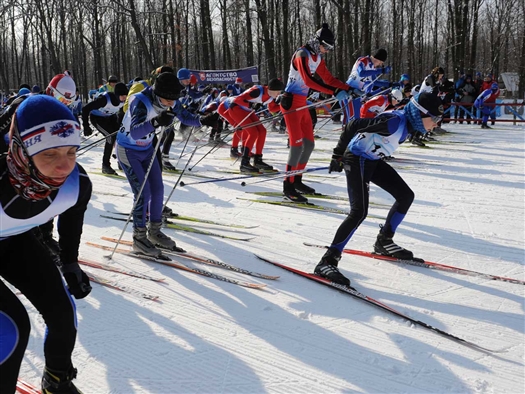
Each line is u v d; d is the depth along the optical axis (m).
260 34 25.14
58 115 1.36
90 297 3.00
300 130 5.31
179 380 2.13
